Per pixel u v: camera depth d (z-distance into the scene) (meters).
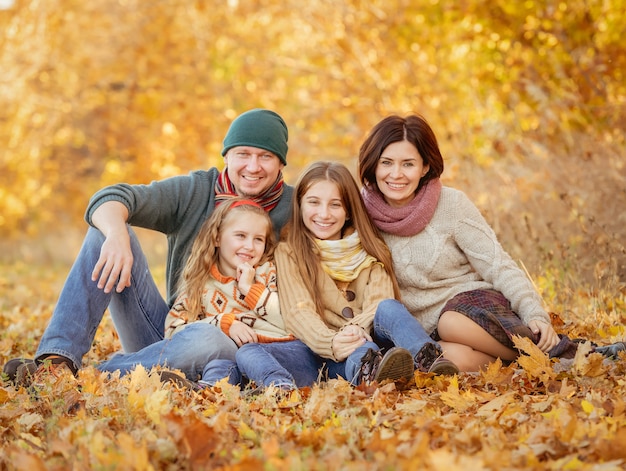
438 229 5.69
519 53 12.41
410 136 5.63
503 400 4.19
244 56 17.50
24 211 23.86
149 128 20.72
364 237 5.68
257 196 5.96
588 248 8.02
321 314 5.46
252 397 4.49
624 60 11.51
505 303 5.51
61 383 4.57
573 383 4.71
